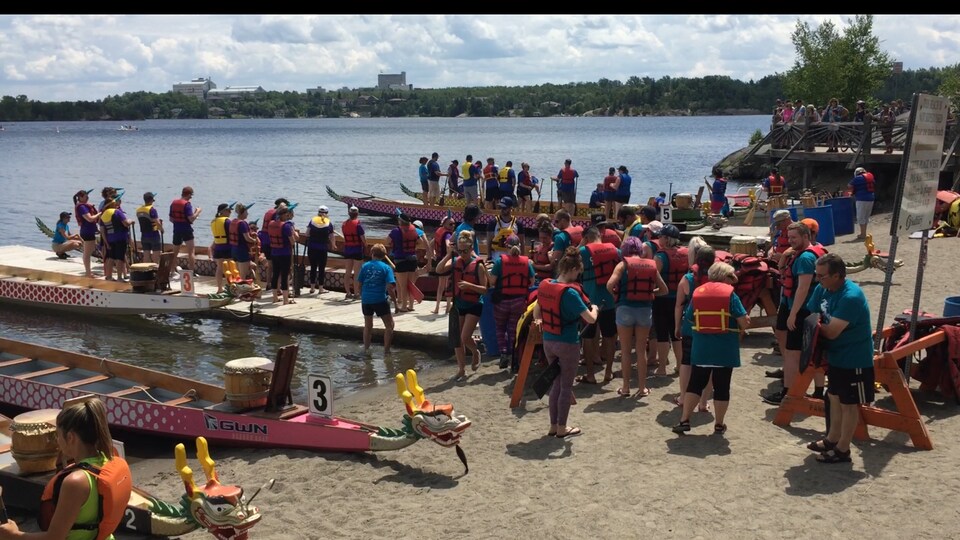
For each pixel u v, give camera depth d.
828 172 35.22
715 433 8.21
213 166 67.81
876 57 51.56
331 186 49.12
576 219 27.56
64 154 90.25
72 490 4.26
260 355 13.29
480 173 29.98
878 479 6.97
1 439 7.73
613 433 8.45
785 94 54.22
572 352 8.24
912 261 17.25
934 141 8.16
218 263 16.61
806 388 8.22
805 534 6.09
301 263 18.17
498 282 11.05
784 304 8.90
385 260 13.02
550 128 181.50
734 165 47.66
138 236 29.55
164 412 9.14
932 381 9.04
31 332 15.32
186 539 6.70
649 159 69.12
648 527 6.32
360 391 11.09
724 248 22.69
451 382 10.86
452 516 6.75
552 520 6.54
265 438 8.68
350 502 7.17
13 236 30.94
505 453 8.13
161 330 15.27
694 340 8.09
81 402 4.49
